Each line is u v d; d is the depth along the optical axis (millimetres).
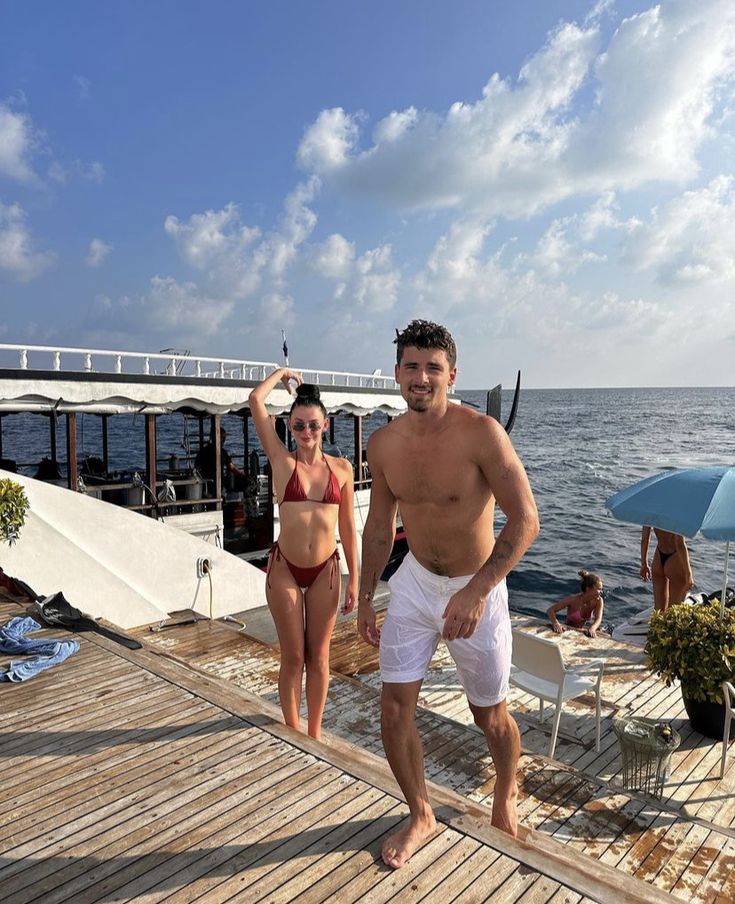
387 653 2688
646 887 2529
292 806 2885
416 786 2623
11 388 8727
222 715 3818
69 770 3223
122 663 4688
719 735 5508
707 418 98625
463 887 2359
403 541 13656
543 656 5273
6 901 2334
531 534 2359
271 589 3916
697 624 5375
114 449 33031
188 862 2527
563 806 4266
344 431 53719
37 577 7730
